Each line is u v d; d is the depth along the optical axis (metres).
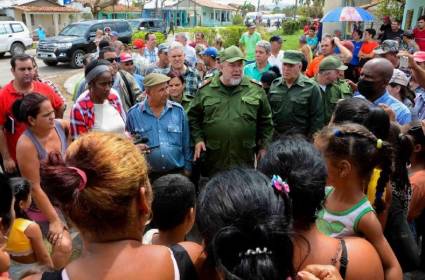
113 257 1.11
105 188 1.07
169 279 1.15
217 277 1.25
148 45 9.09
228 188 1.13
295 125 4.01
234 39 26.31
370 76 3.14
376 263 1.36
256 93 3.61
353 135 1.61
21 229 2.63
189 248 1.31
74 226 1.15
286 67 3.99
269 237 1.04
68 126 3.38
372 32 7.93
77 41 17.22
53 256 2.89
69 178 1.06
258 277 1.00
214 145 3.63
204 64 8.08
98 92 3.21
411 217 2.12
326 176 1.37
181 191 1.97
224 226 1.07
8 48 20.30
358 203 1.58
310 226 1.35
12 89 3.85
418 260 1.87
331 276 1.17
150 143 3.47
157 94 3.43
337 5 14.63
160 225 1.98
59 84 13.39
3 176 2.14
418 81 3.97
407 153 1.96
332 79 4.43
